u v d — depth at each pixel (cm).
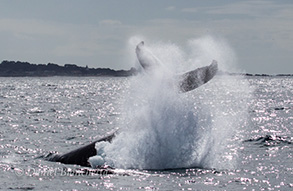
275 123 10875
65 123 10762
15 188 3872
